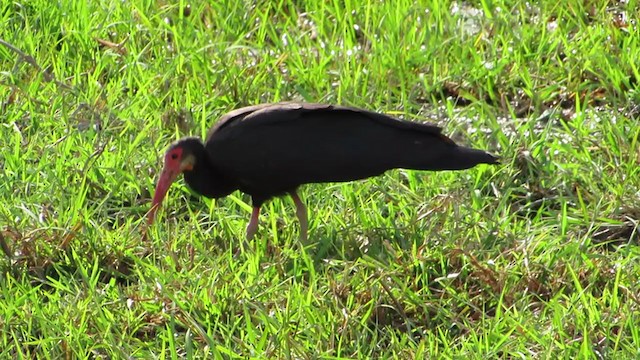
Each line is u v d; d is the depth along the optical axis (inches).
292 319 388.5
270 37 577.6
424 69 546.9
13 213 443.8
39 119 505.7
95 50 563.2
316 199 470.0
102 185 465.1
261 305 393.4
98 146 486.3
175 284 406.3
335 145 432.8
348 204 457.4
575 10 574.9
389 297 400.8
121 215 458.0
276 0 608.7
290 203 469.7
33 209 446.3
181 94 525.3
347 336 384.5
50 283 409.1
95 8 589.3
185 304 396.2
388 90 525.3
